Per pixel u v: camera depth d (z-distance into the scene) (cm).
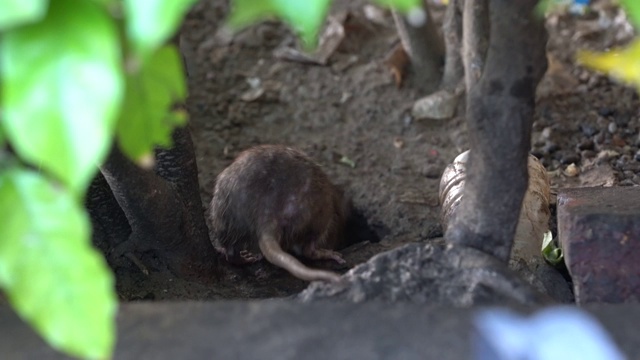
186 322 321
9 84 213
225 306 332
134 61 219
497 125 399
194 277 592
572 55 898
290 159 637
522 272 531
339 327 314
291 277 634
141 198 497
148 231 537
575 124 802
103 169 471
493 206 413
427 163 784
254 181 622
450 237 430
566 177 737
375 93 869
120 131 267
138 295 570
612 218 458
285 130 845
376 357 296
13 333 320
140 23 198
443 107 823
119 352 305
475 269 400
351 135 830
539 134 789
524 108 396
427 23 841
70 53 212
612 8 957
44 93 212
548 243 552
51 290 240
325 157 802
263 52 941
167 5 197
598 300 454
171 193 523
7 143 327
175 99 316
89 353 240
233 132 845
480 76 411
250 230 625
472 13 500
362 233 723
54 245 240
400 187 756
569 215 468
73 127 211
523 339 265
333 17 941
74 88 212
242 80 907
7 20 198
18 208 241
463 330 308
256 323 319
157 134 271
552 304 369
